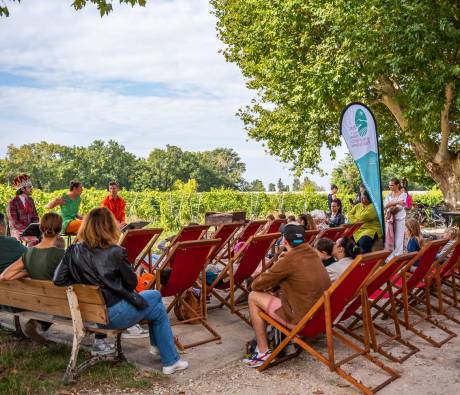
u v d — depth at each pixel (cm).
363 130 935
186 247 550
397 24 1523
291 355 515
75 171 12631
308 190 3397
